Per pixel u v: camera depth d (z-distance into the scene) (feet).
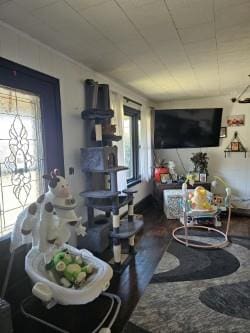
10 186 6.24
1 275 5.91
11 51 6.19
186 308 6.23
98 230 8.63
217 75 10.87
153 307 6.29
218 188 15.87
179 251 9.61
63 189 5.80
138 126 15.08
